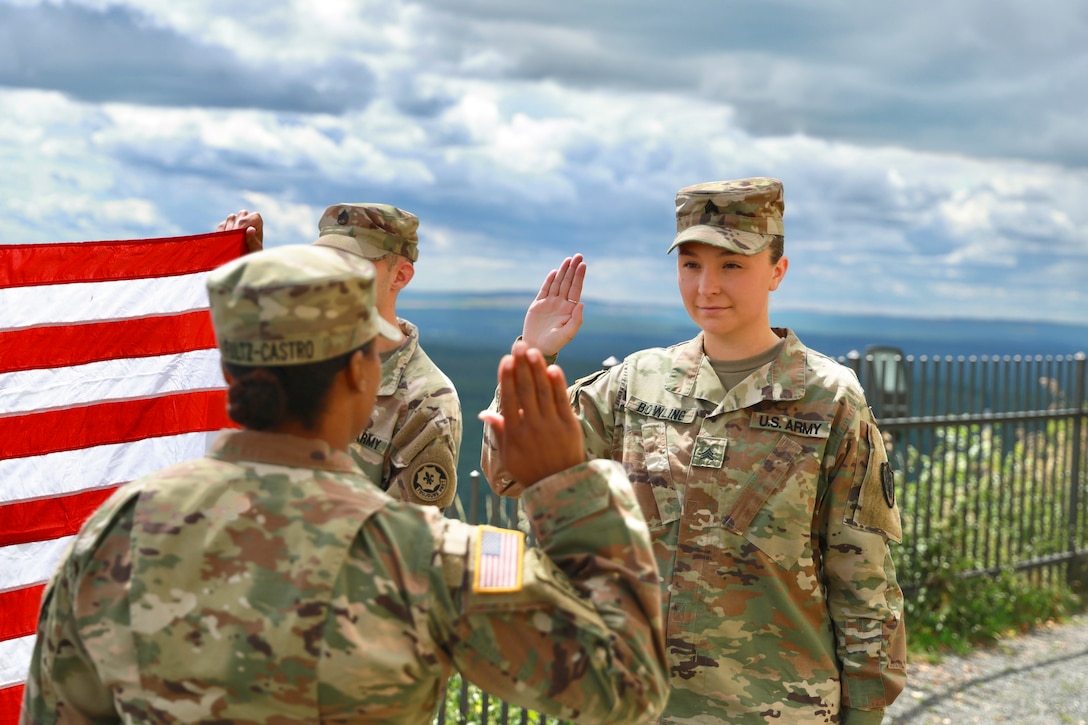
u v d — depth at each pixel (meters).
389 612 1.31
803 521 2.61
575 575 1.43
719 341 2.80
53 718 1.42
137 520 1.34
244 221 3.00
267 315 1.34
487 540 1.37
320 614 1.28
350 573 1.31
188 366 2.80
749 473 2.64
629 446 2.81
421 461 2.65
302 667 1.26
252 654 1.27
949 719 5.11
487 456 2.58
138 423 2.75
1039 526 7.31
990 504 6.84
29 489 2.65
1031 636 6.44
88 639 1.33
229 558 1.31
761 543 2.60
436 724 4.12
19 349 2.65
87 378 2.71
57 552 2.68
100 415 2.72
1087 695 5.46
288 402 1.38
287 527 1.32
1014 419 6.95
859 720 2.58
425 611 1.32
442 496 2.67
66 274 2.71
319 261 1.38
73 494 2.69
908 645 6.02
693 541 2.65
